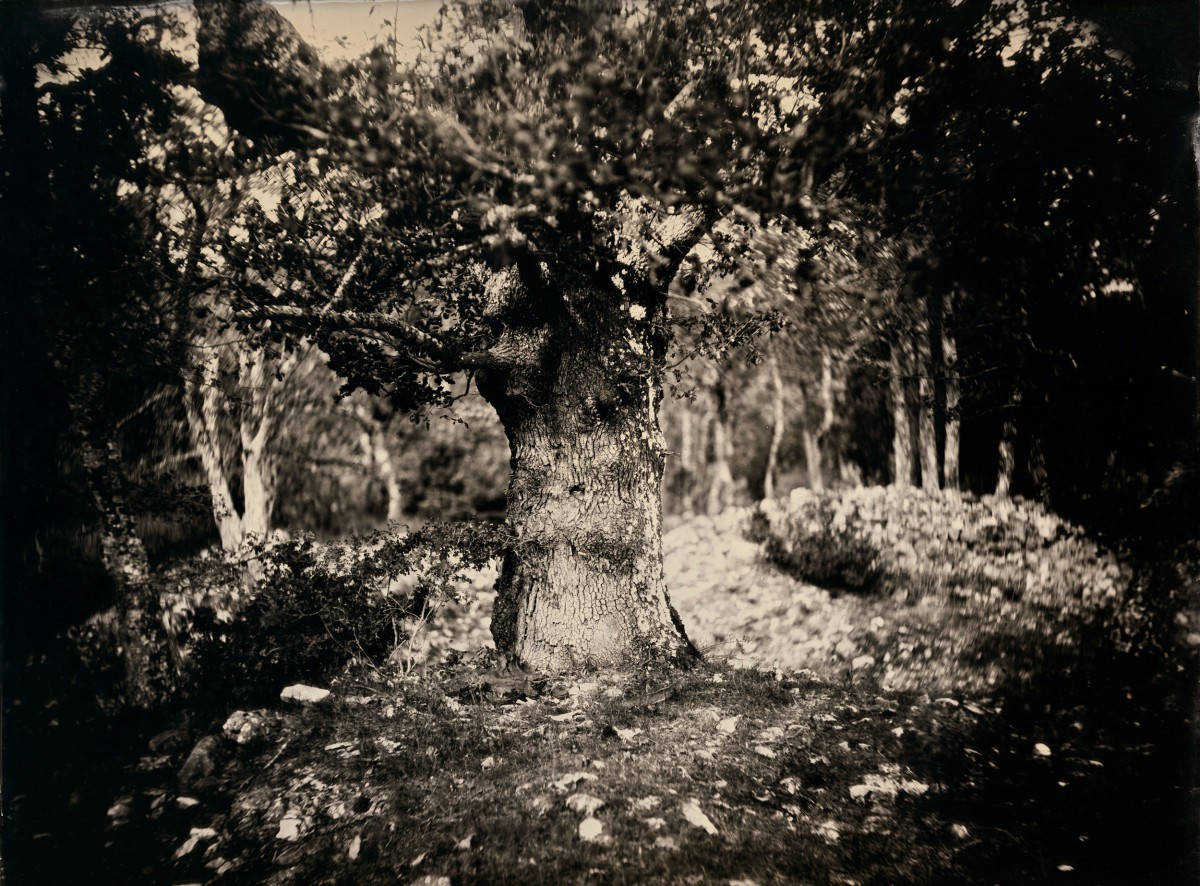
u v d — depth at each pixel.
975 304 8.54
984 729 5.50
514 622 6.78
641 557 6.75
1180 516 7.02
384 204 6.45
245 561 7.14
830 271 8.52
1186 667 6.15
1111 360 7.63
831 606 9.06
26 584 6.43
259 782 5.05
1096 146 6.94
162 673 6.32
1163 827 4.41
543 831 4.28
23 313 6.37
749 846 4.20
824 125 6.46
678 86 6.32
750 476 19.98
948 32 6.57
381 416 15.12
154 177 6.53
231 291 6.54
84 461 6.51
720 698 5.90
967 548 9.32
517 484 6.88
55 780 5.34
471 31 6.21
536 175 6.00
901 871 4.07
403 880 4.02
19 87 6.30
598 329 6.68
